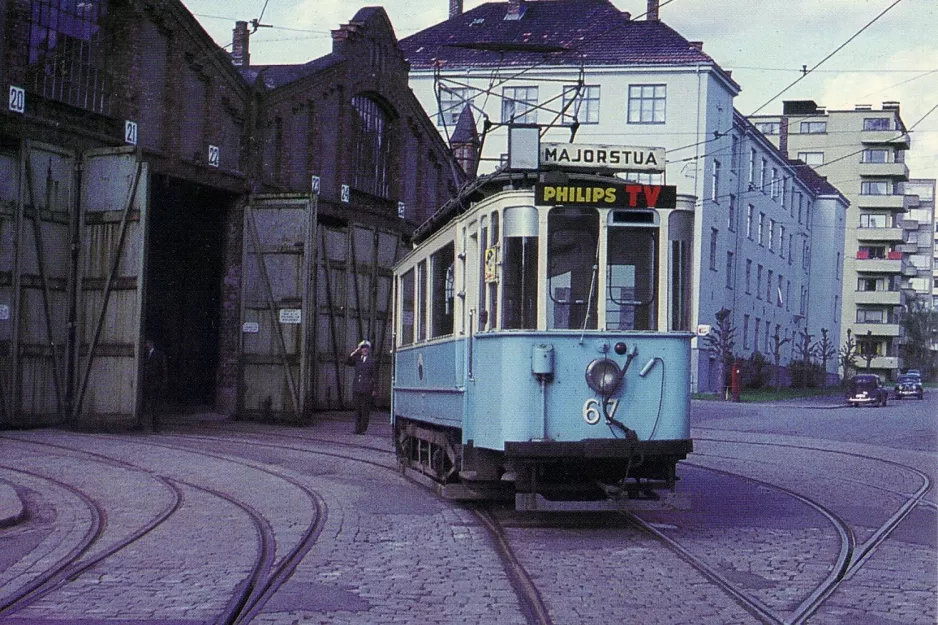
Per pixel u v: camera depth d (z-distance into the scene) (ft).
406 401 51.37
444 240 42.93
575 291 35.04
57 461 53.16
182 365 92.73
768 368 206.80
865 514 41.70
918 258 418.10
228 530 34.78
